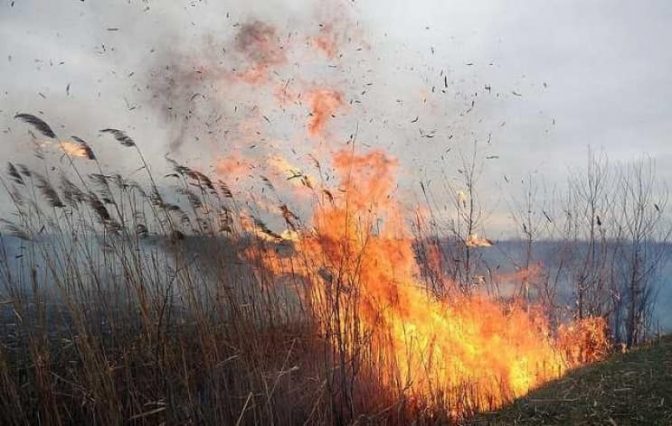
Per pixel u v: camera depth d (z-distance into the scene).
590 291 8.68
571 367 6.89
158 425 5.18
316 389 5.49
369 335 6.09
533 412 4.94
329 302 6.12
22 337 5.40
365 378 5.87
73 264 5.79
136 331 5.82
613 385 5.09
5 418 5.00
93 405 5.06
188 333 5.91
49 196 5.88
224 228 6.50
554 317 8.37
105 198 6.18
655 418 4.36
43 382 5.13
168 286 5.86
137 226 6.21
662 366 5.34
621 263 8.73
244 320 5.93
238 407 5.37
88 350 5.16
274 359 5.88
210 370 5.53
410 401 5.86
